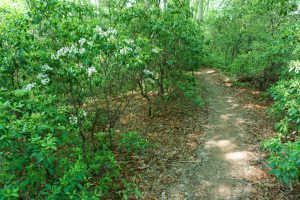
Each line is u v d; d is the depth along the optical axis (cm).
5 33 449
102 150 526
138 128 713
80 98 534
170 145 618
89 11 556
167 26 681
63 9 473
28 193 300
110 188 452
